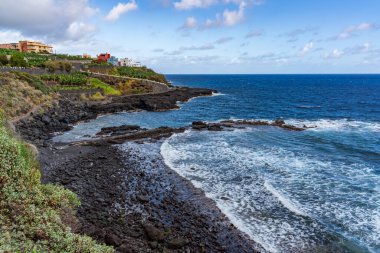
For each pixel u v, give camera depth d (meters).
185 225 16.05
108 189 20.41
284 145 33.28
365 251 13.87
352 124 47.34
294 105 75.44
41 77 67.31
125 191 20.27
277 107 71.50
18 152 14.03
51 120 45.03
